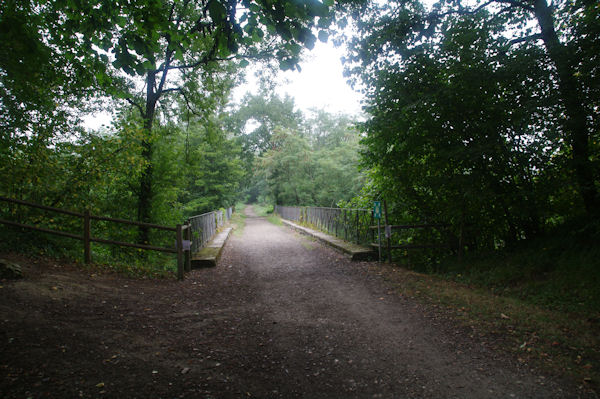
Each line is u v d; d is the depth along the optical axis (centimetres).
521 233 702
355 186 2227
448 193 729
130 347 350
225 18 366
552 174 592
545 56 536
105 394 261
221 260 966
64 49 566
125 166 841
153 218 1045
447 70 634
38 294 435
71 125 791
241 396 276
